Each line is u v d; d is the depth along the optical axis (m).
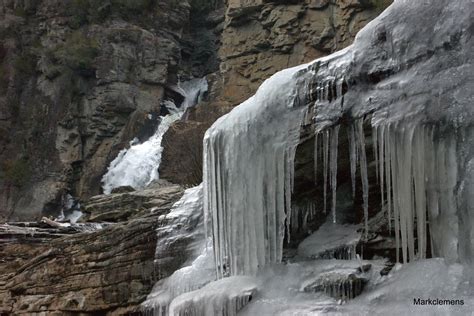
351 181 10.91
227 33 33.47
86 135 38.62
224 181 11.70
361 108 10.13
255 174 11.23
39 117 39.66
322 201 11.15
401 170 9.55
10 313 16.66
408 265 9.38
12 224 20.23
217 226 11.84
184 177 30.02
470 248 8.84
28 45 41.75
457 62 9.30
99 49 39.69
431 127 9.30
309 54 30.92
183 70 42.94
